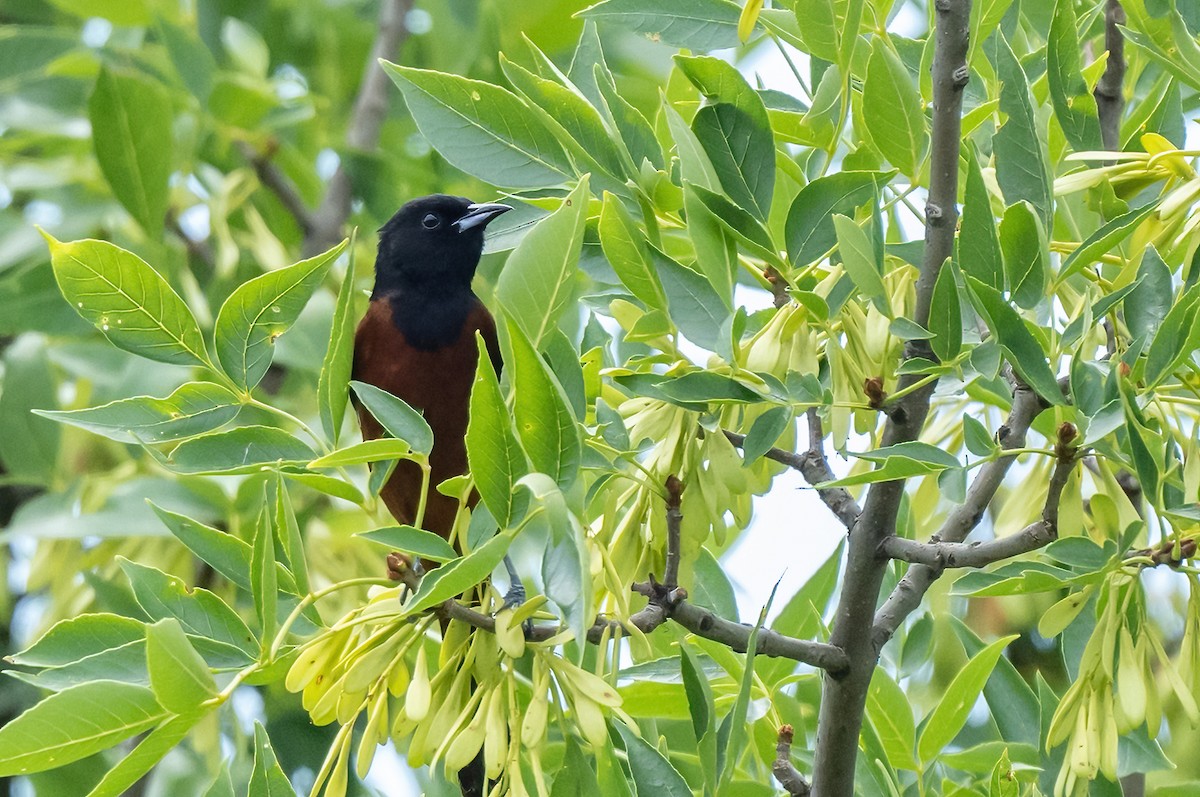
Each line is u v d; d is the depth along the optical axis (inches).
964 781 355.9
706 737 246.7
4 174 512.7
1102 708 241.4
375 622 237.6
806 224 268.8
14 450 448.8
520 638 229.0
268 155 516.4
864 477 242.8
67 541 436.1
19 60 506.3
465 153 293.6
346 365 252.4
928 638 359.3
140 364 426.9
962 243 255.6
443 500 333.4
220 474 242.2
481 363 205.3
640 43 553.9
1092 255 256.2
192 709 207.6
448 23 518.6
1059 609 248.8
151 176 457.1
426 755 239.9
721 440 270.7
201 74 485.4
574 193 228.7
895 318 258.2
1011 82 274.8
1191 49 282.7
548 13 536.4
